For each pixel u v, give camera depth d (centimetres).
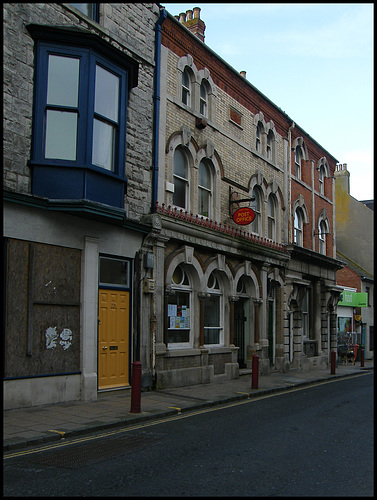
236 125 1844
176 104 1512
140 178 1348
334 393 1483
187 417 1027
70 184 1083
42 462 670
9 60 1021
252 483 581
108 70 1191
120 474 614
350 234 3878
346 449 764
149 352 1342
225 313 1727
